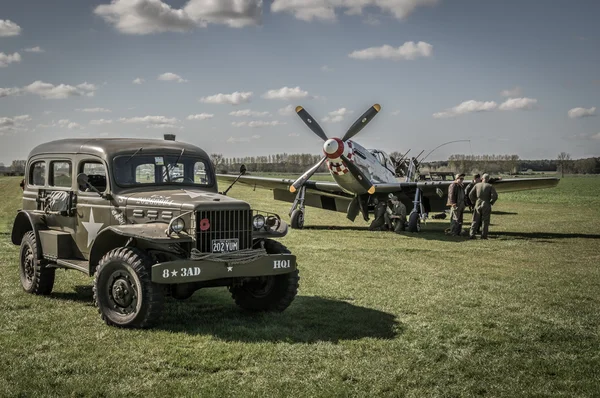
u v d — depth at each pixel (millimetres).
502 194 44625
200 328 5469
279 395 3883
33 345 4883
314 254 10789
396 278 8422
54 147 7031
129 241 5738
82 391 3879
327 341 5141
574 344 5219
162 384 4043
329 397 3869
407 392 4004
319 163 15898
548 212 24172
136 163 6336
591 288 7801
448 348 5027
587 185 66375
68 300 6621
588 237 14445
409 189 16547
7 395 3797
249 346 4938
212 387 4000
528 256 10930
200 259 5238
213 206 5469
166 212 5594
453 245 12570
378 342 5137
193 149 6887
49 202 6773
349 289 7543
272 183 18484
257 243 6254
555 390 4102
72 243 6629
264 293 6195
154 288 5258
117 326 5457
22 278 7191
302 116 15734
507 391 4066
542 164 153750
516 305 6723
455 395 3977
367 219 17016
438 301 6887
